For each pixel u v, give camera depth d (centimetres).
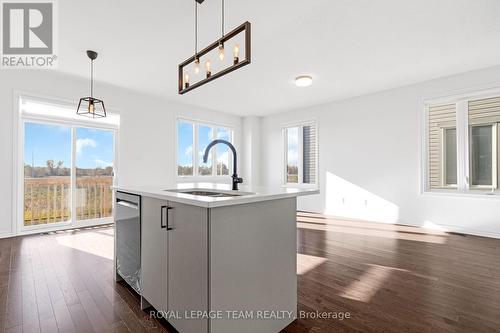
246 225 141
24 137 394
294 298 171
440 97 421
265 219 152
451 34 287
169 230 153
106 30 279
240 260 138
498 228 371
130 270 201
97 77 421
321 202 581
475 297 199
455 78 407
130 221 202
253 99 551
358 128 522
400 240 360
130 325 164
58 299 196
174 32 284
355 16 253
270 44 311
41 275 240
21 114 388
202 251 127
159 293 163
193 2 232
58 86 412
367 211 506
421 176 441
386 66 377
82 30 279
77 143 447
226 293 132
